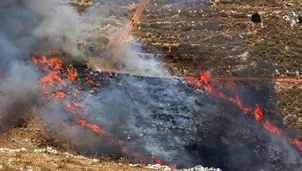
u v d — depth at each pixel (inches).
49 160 2694.4
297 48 4215.1
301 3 4864.7
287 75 3917.3
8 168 2394.2
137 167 2859.3
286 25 4530.0
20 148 3014.3
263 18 4640.8
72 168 2596.0
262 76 3897.6
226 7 4864.7
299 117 3479.3
